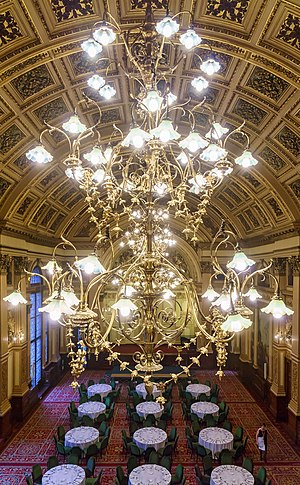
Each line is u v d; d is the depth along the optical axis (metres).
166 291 5.16
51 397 16.16
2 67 6.50
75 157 4.75
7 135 8.90
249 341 18.78
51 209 15.70
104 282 5.09
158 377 18.36
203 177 5.40
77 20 6.16
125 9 6.05
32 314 15.78
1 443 11.87
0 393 12.12
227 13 6.05
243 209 16.08
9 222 12.02
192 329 23.00
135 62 4.64
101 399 14.52
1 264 12.08
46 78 7.68
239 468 8.82
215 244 21.00
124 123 10.63
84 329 4.65
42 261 17.03
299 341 12.59
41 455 11.13
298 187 11.04
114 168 12.83
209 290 5.87
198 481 8.89
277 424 13.64
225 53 6.92
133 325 5.27
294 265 12.74
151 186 5.01
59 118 9.39
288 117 8.44
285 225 12.82
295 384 12.71
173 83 8.50
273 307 4.96
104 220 5.38
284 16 5.75
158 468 8.79
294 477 10.12
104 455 11.23
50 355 18.64
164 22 3.66
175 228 21.47
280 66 6.73
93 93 8.72
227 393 16.91
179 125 10.68
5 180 10.65
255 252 17.50
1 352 12.16
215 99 9.05
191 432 12.20
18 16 5.74
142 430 11.12
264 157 10.84
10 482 9.69
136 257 5.40
